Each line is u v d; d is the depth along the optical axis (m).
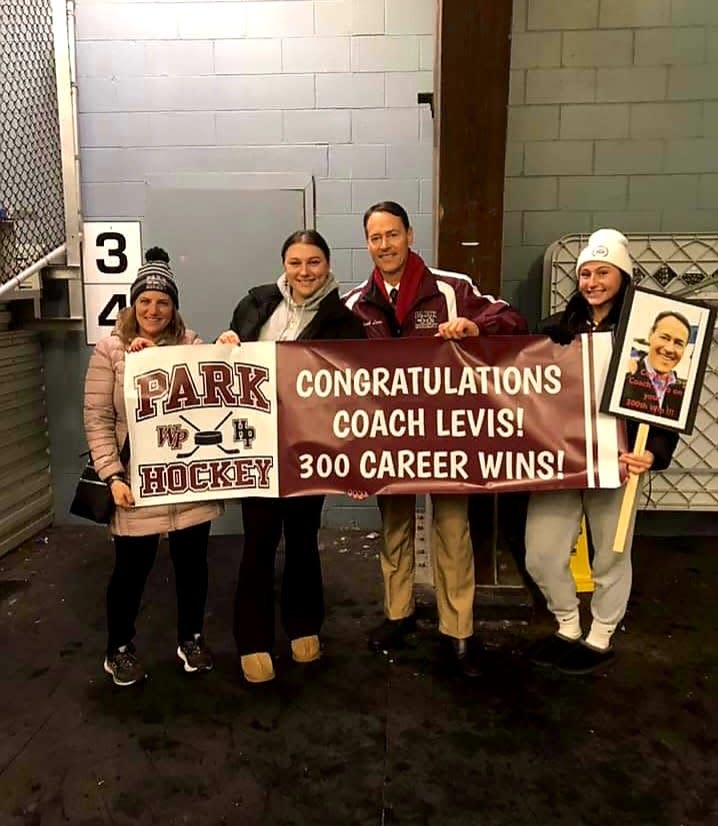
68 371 4.32
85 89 4.05
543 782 2.23
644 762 2.32
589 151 4.00
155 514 2.61
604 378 2.57
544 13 3.90
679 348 2.48
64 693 2.72
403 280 2.73
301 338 2.69
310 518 2.76
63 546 4.15
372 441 2.68
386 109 4.04
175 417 2.61
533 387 2.61
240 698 2.67
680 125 3.95
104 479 2.53
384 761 2.33
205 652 2.85
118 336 2.64
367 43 3.98
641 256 3.85
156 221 4.13
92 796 2.20
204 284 4.19
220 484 2.66
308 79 4.02
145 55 4.02
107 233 4.15
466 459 2.66
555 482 2.61
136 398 2.58
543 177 4.05
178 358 2.61
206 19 3.99
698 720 2.54
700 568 3.83
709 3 3.83
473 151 2.95
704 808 2.13
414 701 2.64
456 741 2.42
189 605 2.78
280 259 4.16
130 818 2.11
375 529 4.38
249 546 2.70
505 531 3.33
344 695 2.68
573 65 3.94
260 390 2.66
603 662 2.82
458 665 2.82
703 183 3.99
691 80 3.91
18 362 4.05
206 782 2.25
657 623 3.24
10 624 3.27
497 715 2.56
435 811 2.12
